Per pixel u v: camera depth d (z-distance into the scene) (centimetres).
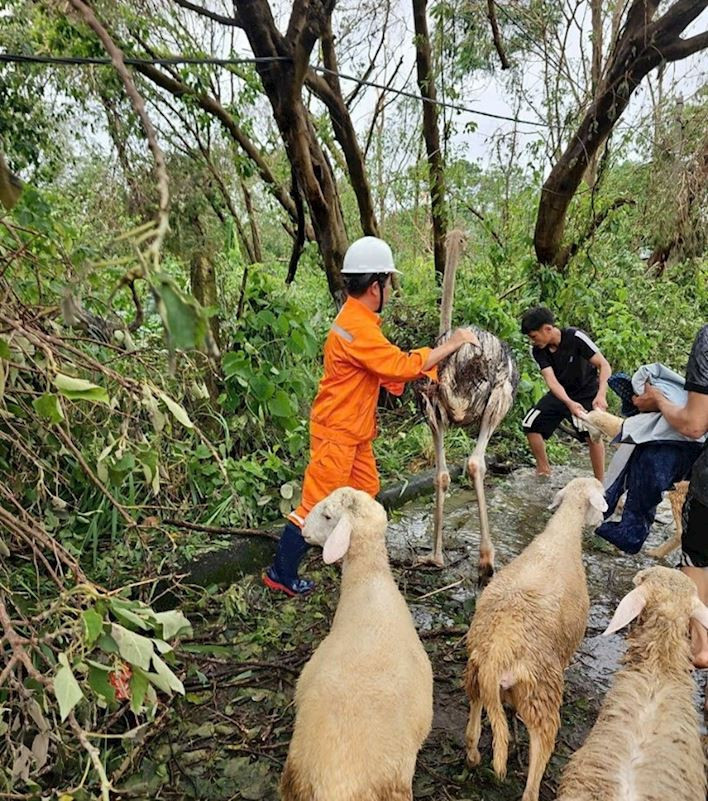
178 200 573
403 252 1173
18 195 167
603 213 931
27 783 230
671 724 240
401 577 465
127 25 547
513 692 288
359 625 273
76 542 411
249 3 505
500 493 615
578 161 833
